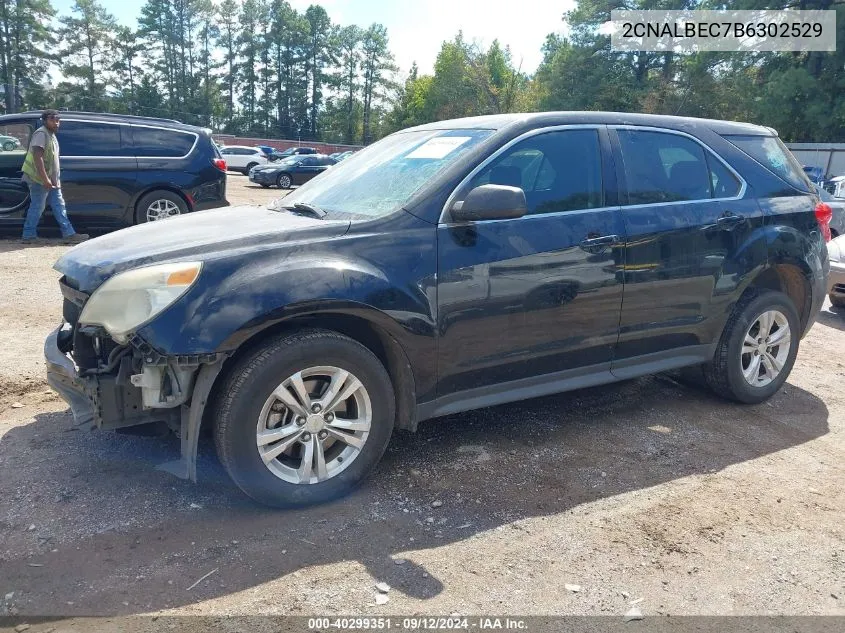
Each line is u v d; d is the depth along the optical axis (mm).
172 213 10445
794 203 4809
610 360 4125
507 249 3584
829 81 38188
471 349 3557
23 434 3859
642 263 4047
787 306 4766
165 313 2848
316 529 3029
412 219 3400
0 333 5645
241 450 2988
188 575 2678
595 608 2582
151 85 88938
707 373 4711
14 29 79375
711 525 3199
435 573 2750
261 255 3062
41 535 2898
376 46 99500
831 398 5113
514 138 3748
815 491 3584
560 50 50656
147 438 3842
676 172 4340
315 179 4438
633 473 3703
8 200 9789
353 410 3314
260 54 95062
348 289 3100
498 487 3479
